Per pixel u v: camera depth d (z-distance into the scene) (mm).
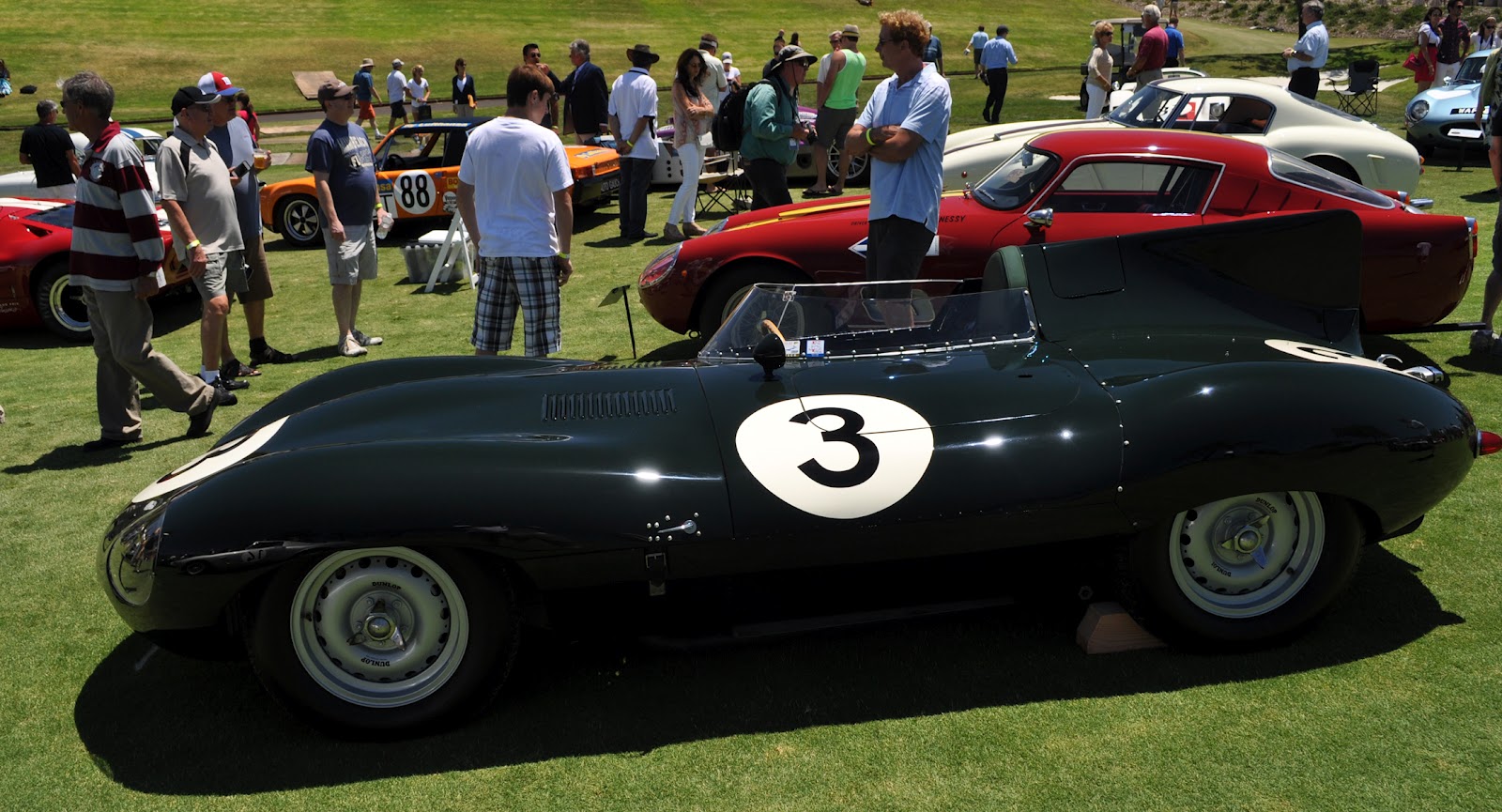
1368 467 3100
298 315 8734
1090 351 3510
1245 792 2648
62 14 41594
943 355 3613
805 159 12820
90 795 2871
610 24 44094
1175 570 3166
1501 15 37812
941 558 3168
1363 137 9414
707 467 3043
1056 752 2842
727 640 3227
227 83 6723
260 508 2842
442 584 2965
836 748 2906
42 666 3596
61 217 8641
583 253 10352
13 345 8547
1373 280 5746
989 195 6438
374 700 3014
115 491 5199
